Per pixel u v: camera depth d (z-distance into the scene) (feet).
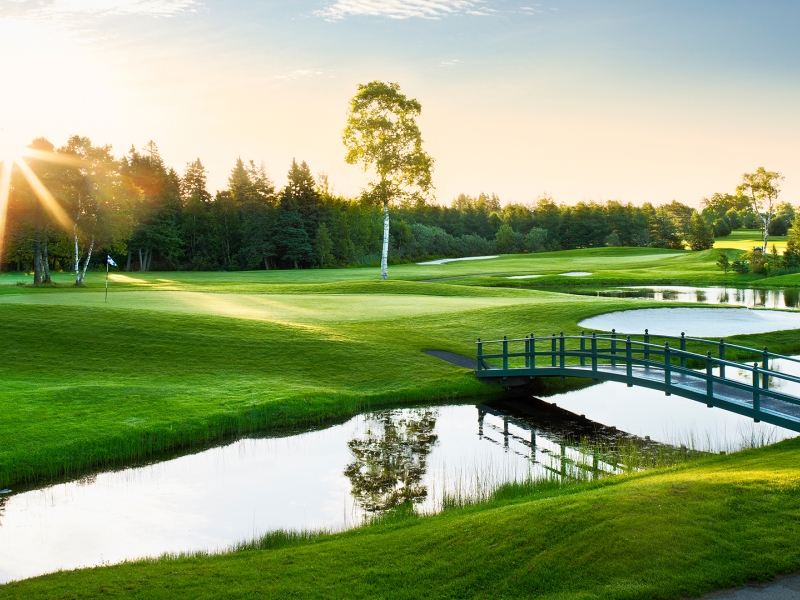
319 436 67.10
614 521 33.42
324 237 383.45
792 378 51.26
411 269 328.08
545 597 28.12
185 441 64.08
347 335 105.09
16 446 58.03
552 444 63.93
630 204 625.00
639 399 83.15
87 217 209.87
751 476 38.78
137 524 45.27
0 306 107.86
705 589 27.71
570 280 265.34
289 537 40.91
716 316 128.67
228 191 431.84
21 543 42.29
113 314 105.60
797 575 28.25
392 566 32.35
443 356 98.37
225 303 138.31
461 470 56.08
